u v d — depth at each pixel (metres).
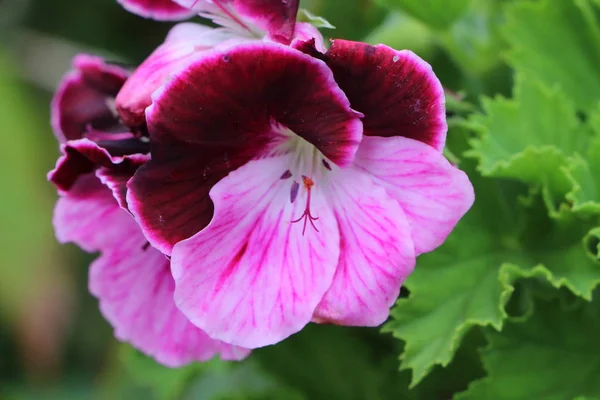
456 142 0.30
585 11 0.32
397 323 0.29
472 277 0.30
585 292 0.29
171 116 0.26
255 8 0.27
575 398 0.29
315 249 0.27
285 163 0.27
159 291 0.29
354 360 0.32
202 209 0.27
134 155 0.27
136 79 0.27
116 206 0.29
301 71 0.26
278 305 0.27
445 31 0.32
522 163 0.29
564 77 0.32
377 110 0.26
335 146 0.27
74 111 0.30
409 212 0.27
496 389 0.29
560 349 0.30
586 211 0.29
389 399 0.32
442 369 0.31
